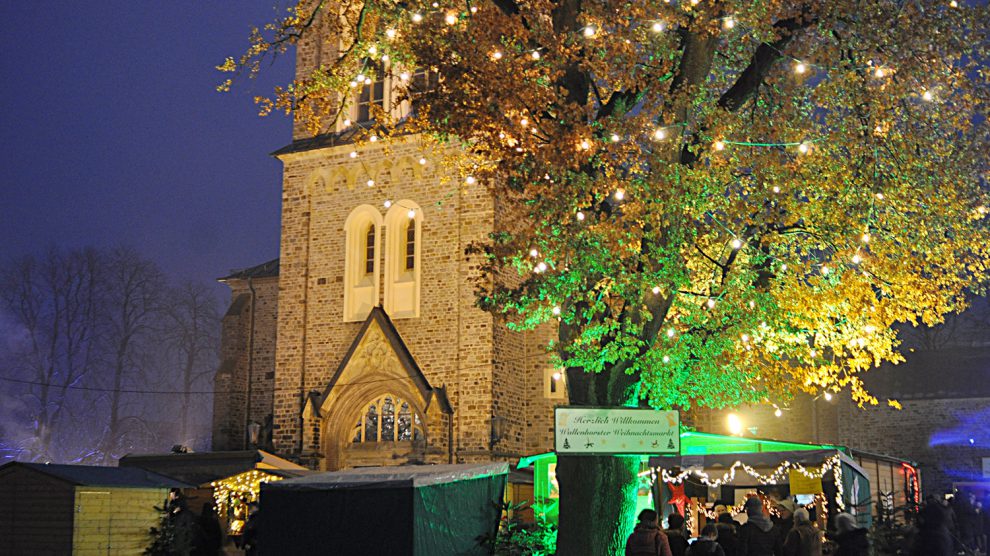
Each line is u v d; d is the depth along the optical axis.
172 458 32.72
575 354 18.48
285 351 39.09
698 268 22.58
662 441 17.75
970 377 40.12
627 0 19.14
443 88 19.58
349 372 37.19
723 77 22.97
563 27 19.44
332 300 38.78
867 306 21.81
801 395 41.28
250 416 45.75
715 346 20.00
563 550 18.66
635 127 18.73
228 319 46.66
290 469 29.94
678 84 19.36
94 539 21.36
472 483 20.27
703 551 17.19
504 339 37.03
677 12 18.92
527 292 19.02
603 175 18.80
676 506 24.56
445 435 35.78
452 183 37.44
